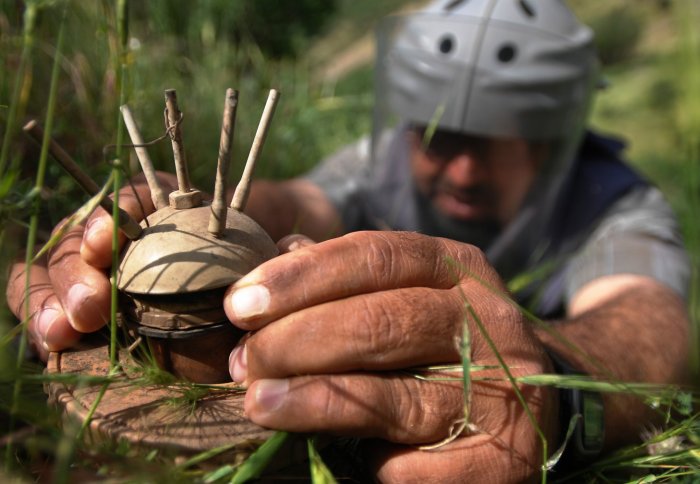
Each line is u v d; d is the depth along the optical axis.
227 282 0.23
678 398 0.32
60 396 0.24
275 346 0.22
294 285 0.22
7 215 0.28
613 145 0.75
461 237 0.67
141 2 0.73
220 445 0.22
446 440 0.23
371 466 0.25
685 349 0.46
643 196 0.69
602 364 0.38
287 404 0.21
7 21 0.43
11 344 0.32
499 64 0.62
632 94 2.56
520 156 0.64
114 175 0.24
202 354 0.24
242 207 0.25
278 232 0.59
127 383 0.24
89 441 0.22
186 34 0.83
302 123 0.85
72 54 0.47
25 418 0.23
